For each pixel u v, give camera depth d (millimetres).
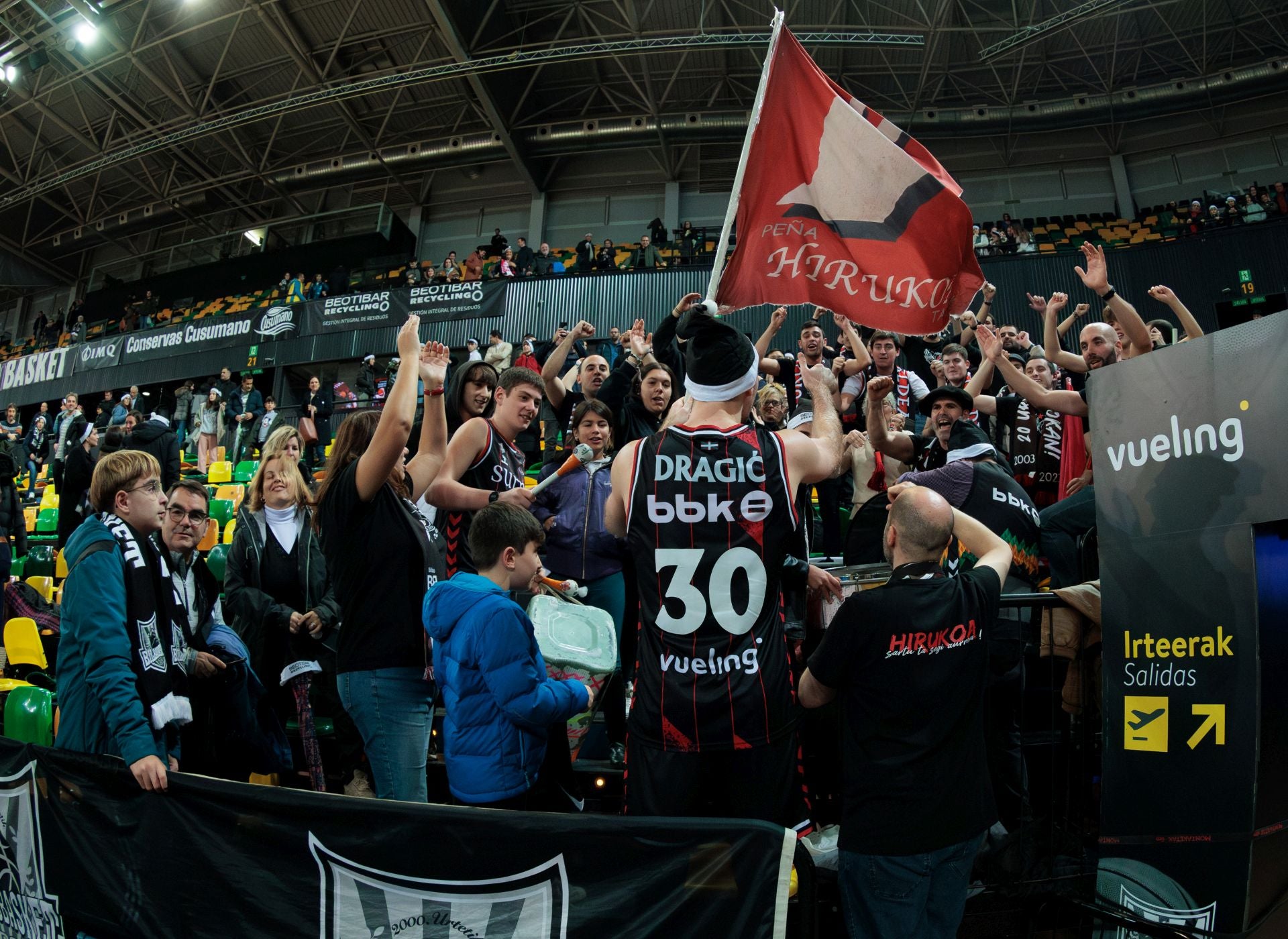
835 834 3176
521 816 2412
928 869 2455
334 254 23938
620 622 3928
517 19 20531
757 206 3756
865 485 5422
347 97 19531
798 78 3787
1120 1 16906
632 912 2275
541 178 24734
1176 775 2736
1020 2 19500
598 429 4055
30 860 3115
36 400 23125
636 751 2430
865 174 3752
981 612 2607
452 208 25828
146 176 25906
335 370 21125
